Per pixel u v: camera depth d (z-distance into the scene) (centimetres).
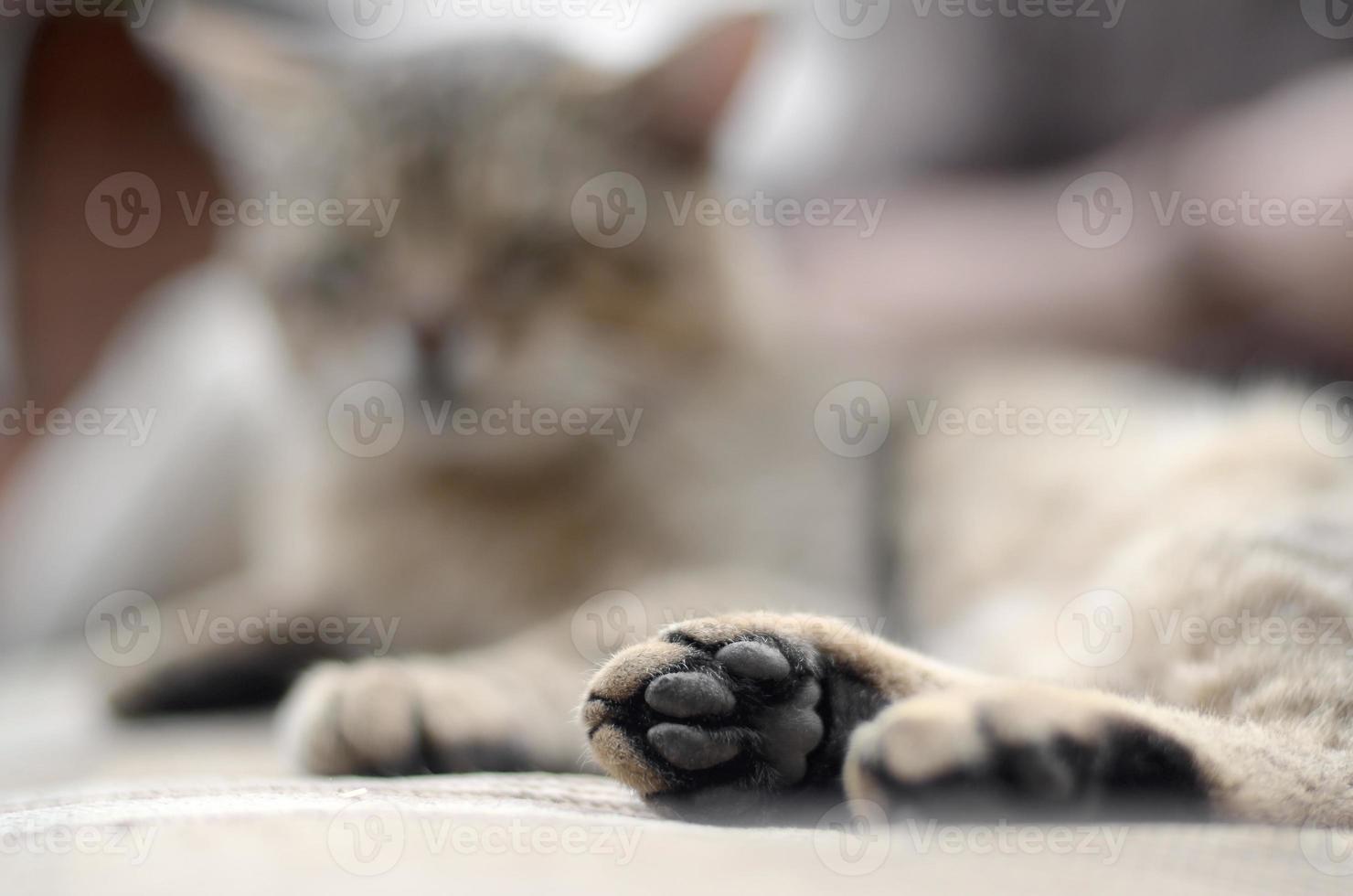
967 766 42
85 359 128
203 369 106
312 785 46
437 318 74
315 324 79
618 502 75
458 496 76
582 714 45
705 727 44
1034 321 97
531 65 80
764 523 75
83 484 110
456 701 52
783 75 88
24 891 39
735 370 80
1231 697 48
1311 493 59
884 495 82
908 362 88
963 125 116
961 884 39
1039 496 76
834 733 44
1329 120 97
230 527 101
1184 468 67
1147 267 98
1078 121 115
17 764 59
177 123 127
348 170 77
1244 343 97
